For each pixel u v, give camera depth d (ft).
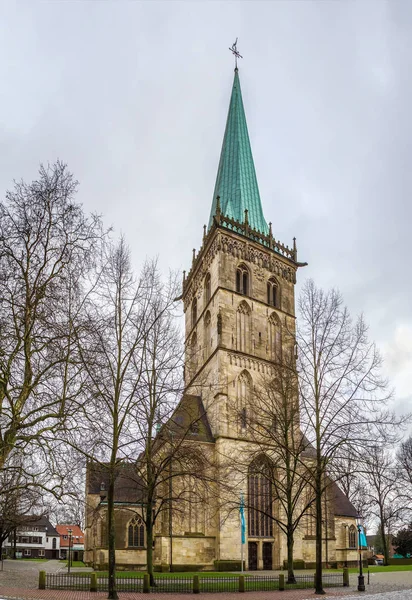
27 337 76.69
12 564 261.44
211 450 213.87
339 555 258.16
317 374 136.56
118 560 199.52
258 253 256.52
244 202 266.57
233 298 239.71
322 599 102.68
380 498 271.90
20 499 169.68
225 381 224.12
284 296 262.26
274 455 211.00
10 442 74.95
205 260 261.44
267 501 215.10
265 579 149.07
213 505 185.78
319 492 126.93
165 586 123.24
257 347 240.12
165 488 179.93
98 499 275.18
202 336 254.68
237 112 289.12
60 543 480.23
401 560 269.23
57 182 86.33
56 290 85.15
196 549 199.31
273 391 163.63
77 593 110.32
